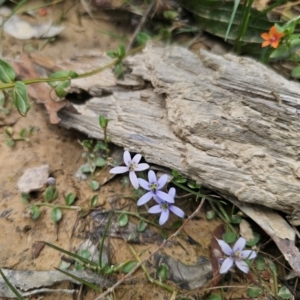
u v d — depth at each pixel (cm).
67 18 34
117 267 25
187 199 27
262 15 30
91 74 28
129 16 33
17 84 26
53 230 26
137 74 28
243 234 26
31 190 27
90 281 24
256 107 26
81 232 26
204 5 31
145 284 25
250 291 24
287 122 25
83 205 27
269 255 25
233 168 25
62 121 28
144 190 27
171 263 25
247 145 25
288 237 25
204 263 25
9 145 28
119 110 28
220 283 25
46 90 29
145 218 26
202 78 27
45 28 33
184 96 27
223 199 26
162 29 32
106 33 33
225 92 26
